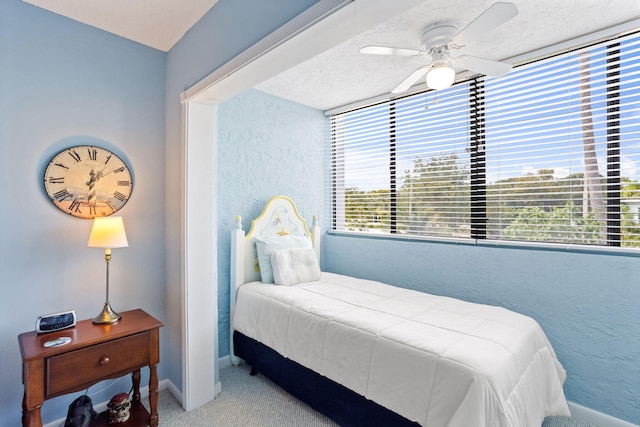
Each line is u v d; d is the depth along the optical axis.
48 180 1.87
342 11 1.11
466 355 1.42
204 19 1.93
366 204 3.40
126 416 1.87
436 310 2.03
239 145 2.89
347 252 3.44
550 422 2.00
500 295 2.38
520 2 1.71
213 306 2.25
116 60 2.15
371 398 1.63
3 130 1.74
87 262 2.03
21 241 1.80
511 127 2.41
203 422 1.98
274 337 2.24
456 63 1.89
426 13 1.80
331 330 1.88
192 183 2.13
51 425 1.89
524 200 2.35
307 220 3.48
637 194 1.94
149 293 2.29
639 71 1.91
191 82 2.06
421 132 2.93
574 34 2.03
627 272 1.89
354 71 2.61
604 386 1.96
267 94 3.11
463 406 1.28
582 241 2.12
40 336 1.65
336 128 3.68
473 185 2.60
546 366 1.80
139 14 1.93
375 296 2.34
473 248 2.51
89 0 1.79
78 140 2.00
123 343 1.73
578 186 2.13
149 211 2.29
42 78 1.87
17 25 1.79
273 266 2.70
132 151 2.22
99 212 2.06
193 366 2.12
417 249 2.85
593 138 2.07
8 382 1.75
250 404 2.18
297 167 3.38
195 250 2.14
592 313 2.00
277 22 1.40
